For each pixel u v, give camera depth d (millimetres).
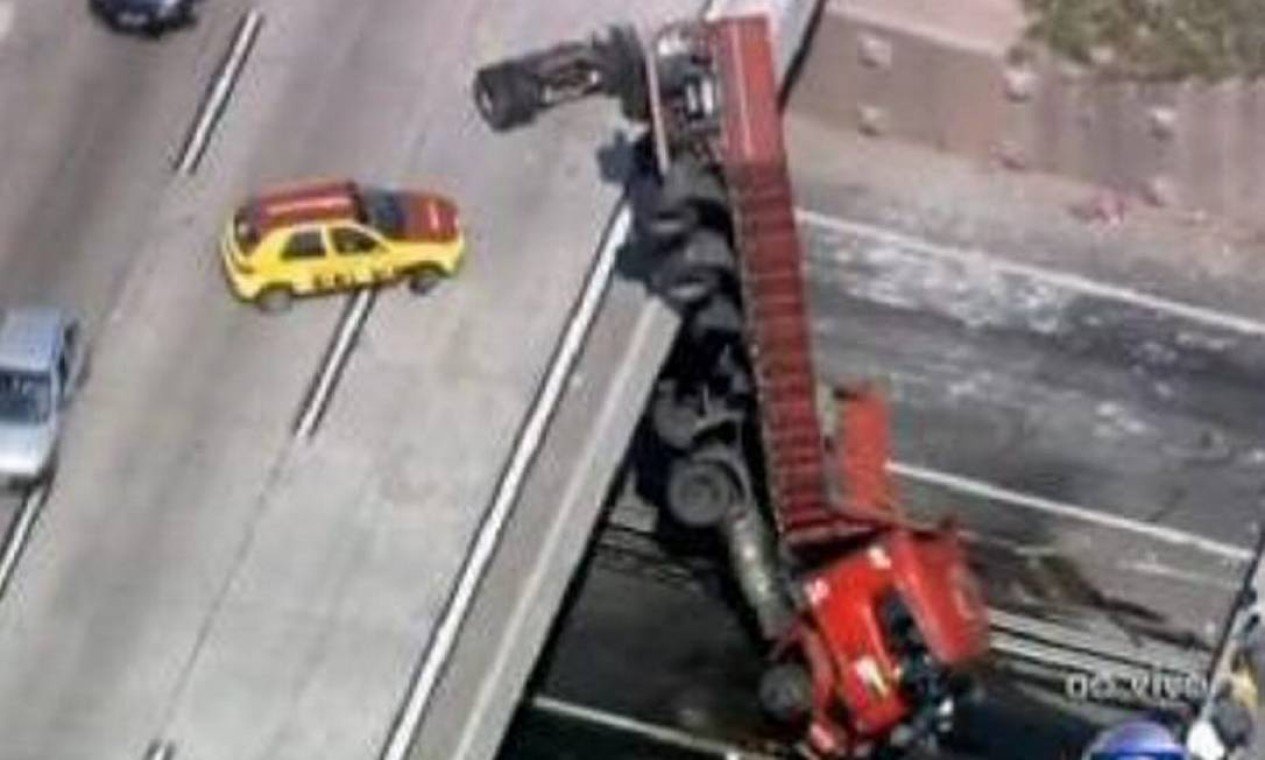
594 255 107750
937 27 122750
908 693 104500
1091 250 122938
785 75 112500
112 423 103500
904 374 118312
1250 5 126062
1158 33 124938
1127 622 114625
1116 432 118875
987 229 122438
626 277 106625
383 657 100125
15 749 97625
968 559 115375
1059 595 115062
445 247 105812
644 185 107312
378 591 101062
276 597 100750
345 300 106375
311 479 103000
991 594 114688
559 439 104000
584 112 110188
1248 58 125250
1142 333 121062
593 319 106250
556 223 108188
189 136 109375
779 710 106750
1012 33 123812
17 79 110188
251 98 110188
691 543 112250
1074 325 120688
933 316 119750
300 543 101750
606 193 108875
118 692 98875
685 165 103438
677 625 111938
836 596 105312
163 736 98312
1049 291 121438
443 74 111312
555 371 105312
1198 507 118000
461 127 110000
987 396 118562
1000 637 113375
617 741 108500
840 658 105125
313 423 104000
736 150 103188
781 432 104812
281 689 99312
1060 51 123875
